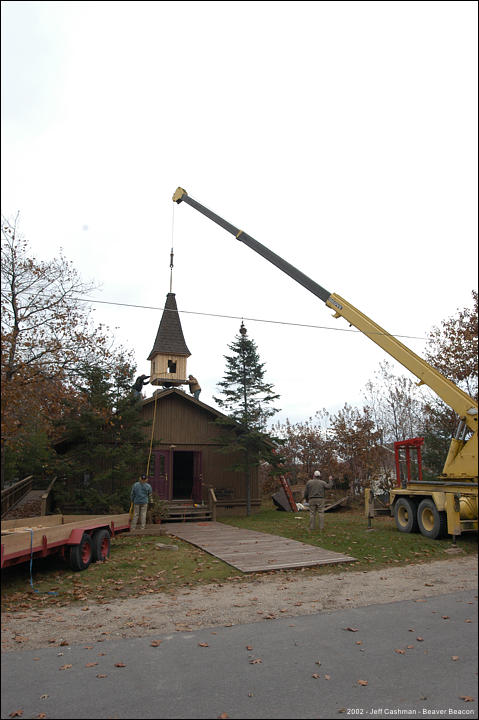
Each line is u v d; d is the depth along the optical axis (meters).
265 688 4.60
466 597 7.91
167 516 18.28
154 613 7.00
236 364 22.12
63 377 14.84
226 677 4.84
